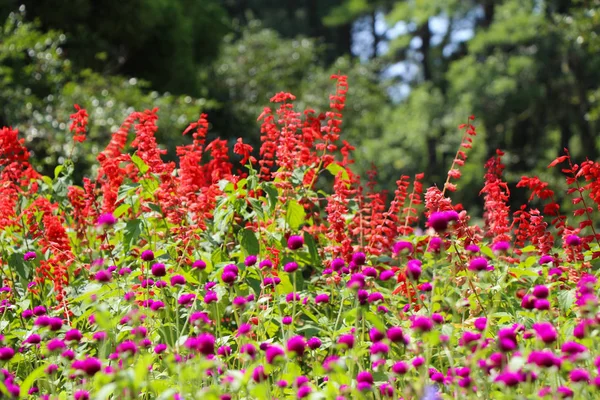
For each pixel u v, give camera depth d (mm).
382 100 25312
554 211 4445
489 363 2850
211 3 22094
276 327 3918
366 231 4977
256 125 19328
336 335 3576
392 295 4109
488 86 26188
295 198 5004
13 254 4738
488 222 4887
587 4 18812
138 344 3223
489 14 31438
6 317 4570
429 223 3336
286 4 39000
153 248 4672
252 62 22984
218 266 4324
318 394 2719
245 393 3141
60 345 3229
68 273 4961
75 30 16516
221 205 4633
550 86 25734
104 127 10914
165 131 12898
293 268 3578
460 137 27391
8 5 15055
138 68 18203
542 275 4340
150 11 17234
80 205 5258
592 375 2930
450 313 4492
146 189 5027
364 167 23781
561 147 25859
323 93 22375
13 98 10695
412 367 3018
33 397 3596
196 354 3234
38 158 10328
